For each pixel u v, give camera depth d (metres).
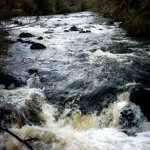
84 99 8.75
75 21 24.06
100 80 9.70
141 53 12.95
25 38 16.62
